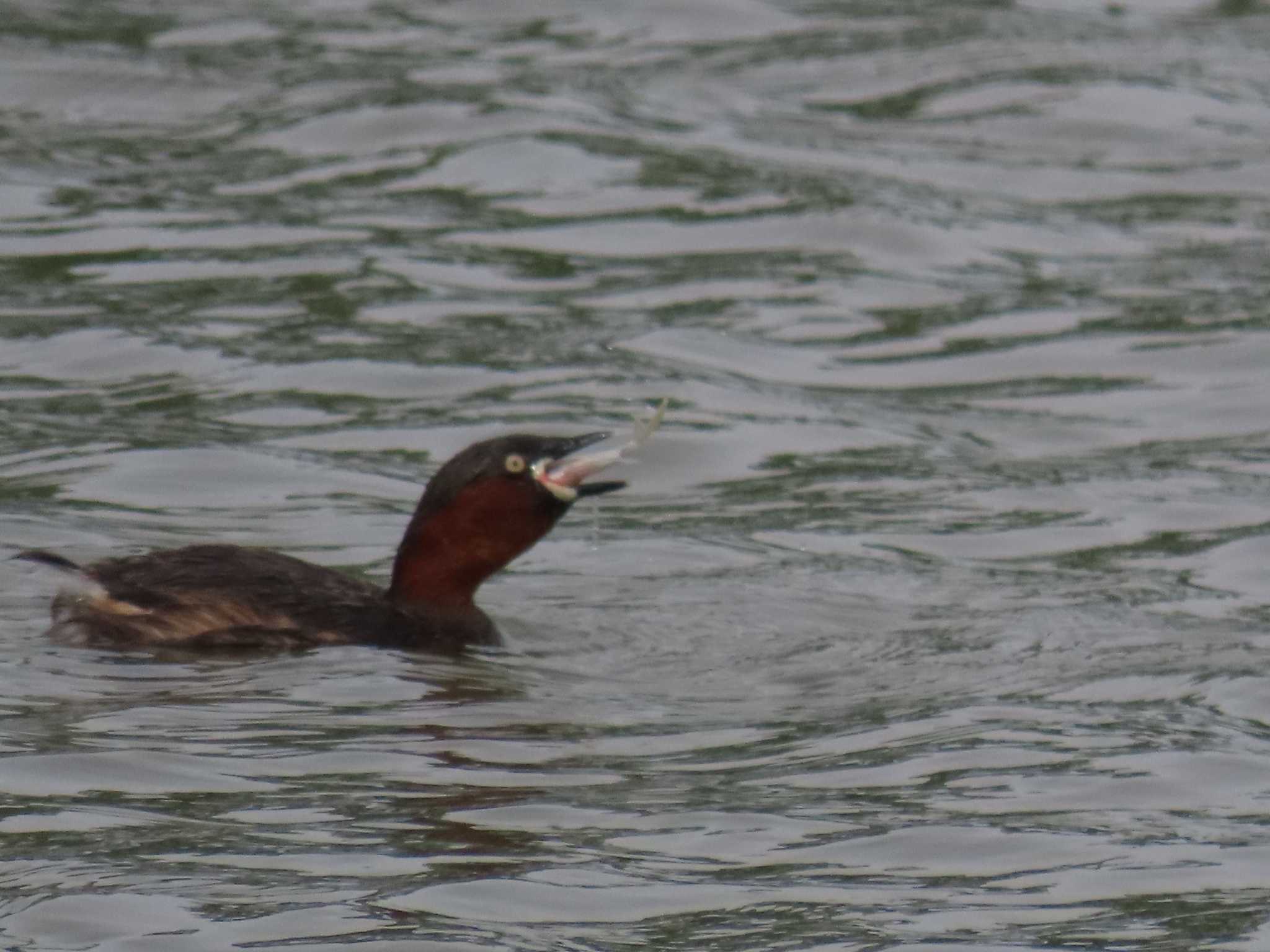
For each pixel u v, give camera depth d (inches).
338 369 690.8
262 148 895.7
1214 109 966.4
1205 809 390.6
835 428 665.0
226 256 786.2
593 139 911.7
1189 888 354.9
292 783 392.8
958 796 395.5
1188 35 1069.8
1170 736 429.4
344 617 479.5
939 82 997.8
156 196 842.2
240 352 703.1
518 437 497.4
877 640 498.9
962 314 763.4
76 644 468.8
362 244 802.8
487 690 451.5
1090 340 740.7
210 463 614.5
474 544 490.6
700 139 920.3
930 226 839.7
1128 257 821.2
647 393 684.7
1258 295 780.0
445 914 337.1
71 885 343.3
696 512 599.8
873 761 413.7
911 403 690.2
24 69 964.6
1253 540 574.6
